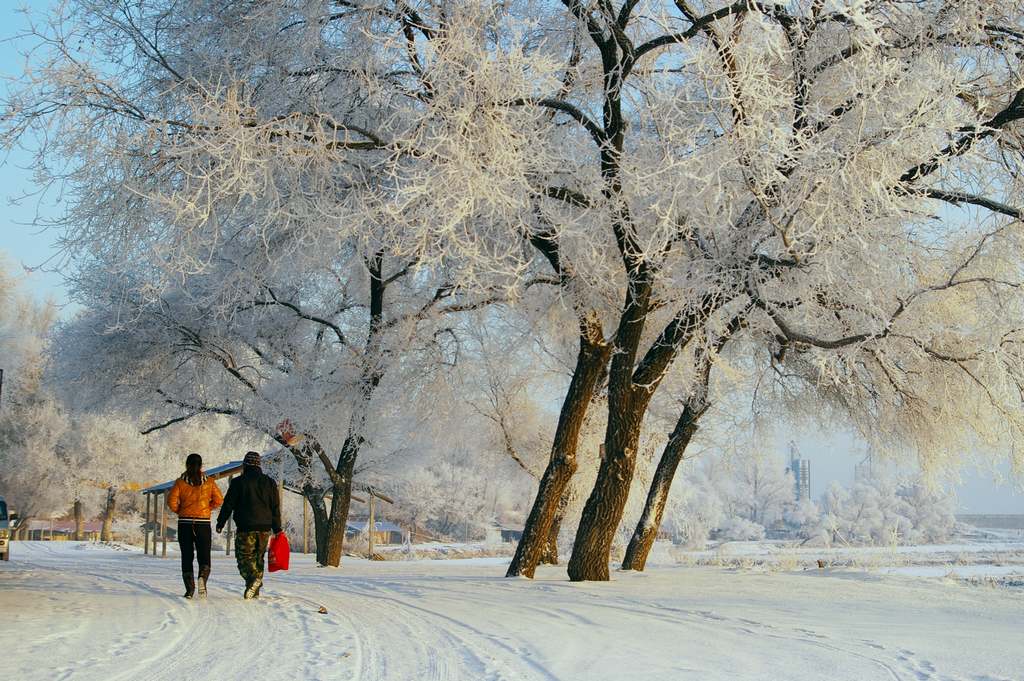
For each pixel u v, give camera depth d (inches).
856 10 452.4
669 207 460.1
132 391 1076.5
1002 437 769.6
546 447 1210.0
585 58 631.2
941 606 459.8
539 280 726.5
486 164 467.2
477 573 837.8
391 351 974.4
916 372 731.4
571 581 633.6
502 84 477.4
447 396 1013.2
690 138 480.7
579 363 707.4
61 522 3132.4
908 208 506.9
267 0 559.8
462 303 923.4
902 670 263.0
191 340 1041.5
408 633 344.5
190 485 482.3
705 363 779.4
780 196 492.4
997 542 2706.7
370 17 532.7
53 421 2303.2
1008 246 614.2
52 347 1134.4
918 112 474.6
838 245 513.7
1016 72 545.6
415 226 485.7
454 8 501.7
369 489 1318.9
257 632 347.3
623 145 591.2
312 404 1024.9
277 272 647.8
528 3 595.2
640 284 622.8
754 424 890.7
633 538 830.5
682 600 479.2
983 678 250.5
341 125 530.6
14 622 374.0
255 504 472.4
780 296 562.3
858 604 459.8
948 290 653.3
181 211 481.1
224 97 541.3
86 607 434.3
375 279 988.6
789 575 676.7
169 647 310.0
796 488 4008.4
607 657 286.0
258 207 546.6
